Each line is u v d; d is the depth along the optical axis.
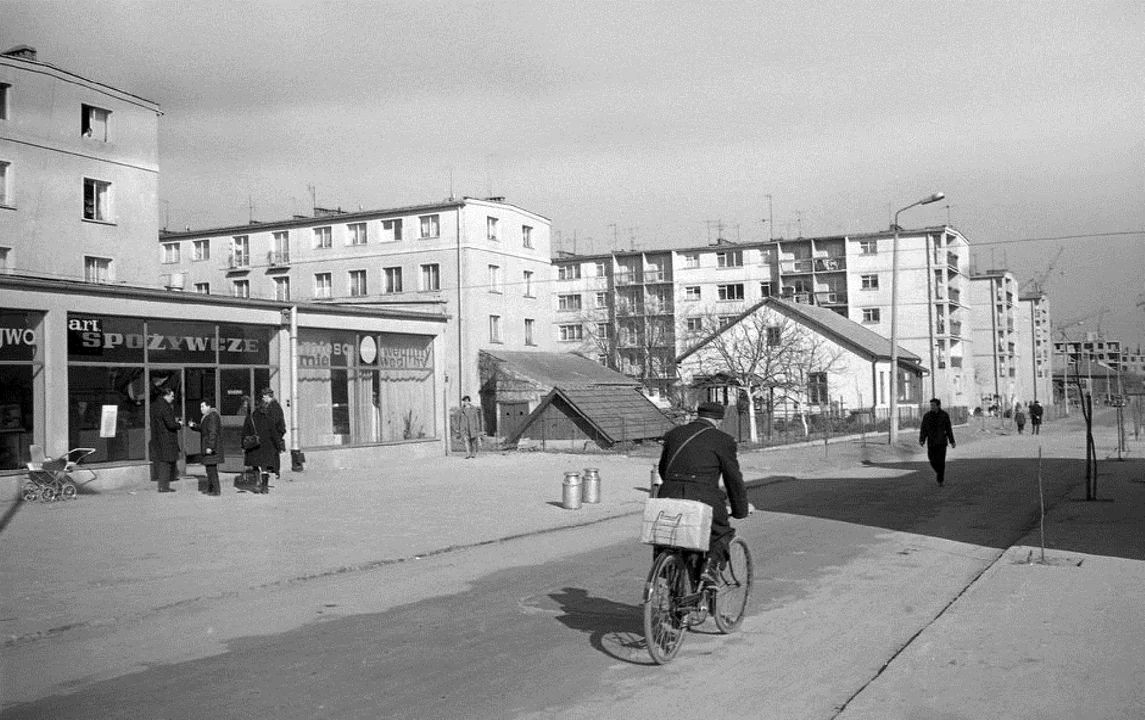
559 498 19.02
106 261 35.41
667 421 39.59
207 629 8.52
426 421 30.70
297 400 25.58
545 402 36.41
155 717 5.99
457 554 12.69
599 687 6.44
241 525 15.01
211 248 61.88
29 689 6.69
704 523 7.00
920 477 24.89
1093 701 6.02
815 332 57.38
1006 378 106.19
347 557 12.09
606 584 10.27
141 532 14.23
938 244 83.31
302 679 6.77
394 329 29.11
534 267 59.84
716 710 5.91
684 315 82.25
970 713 5.80
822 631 7.96
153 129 37.12
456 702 6.15
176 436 20.05
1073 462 30.16
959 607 8.73
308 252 59.09
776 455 33.28
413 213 56.19
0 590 10.09
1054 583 9.89
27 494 18.05
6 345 19.02
